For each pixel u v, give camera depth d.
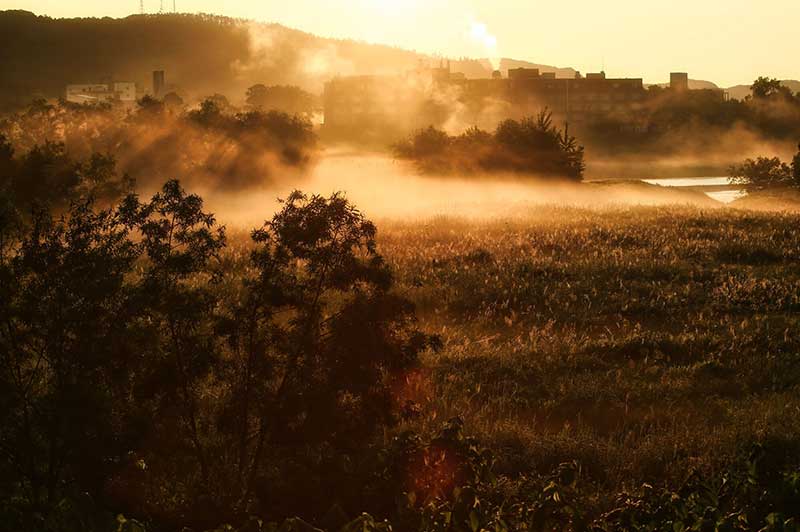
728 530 7.84
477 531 7.81
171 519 9.52
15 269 9.94
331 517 8.47
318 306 10.20
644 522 8.24
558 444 11.40
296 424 9.98
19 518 8.66
